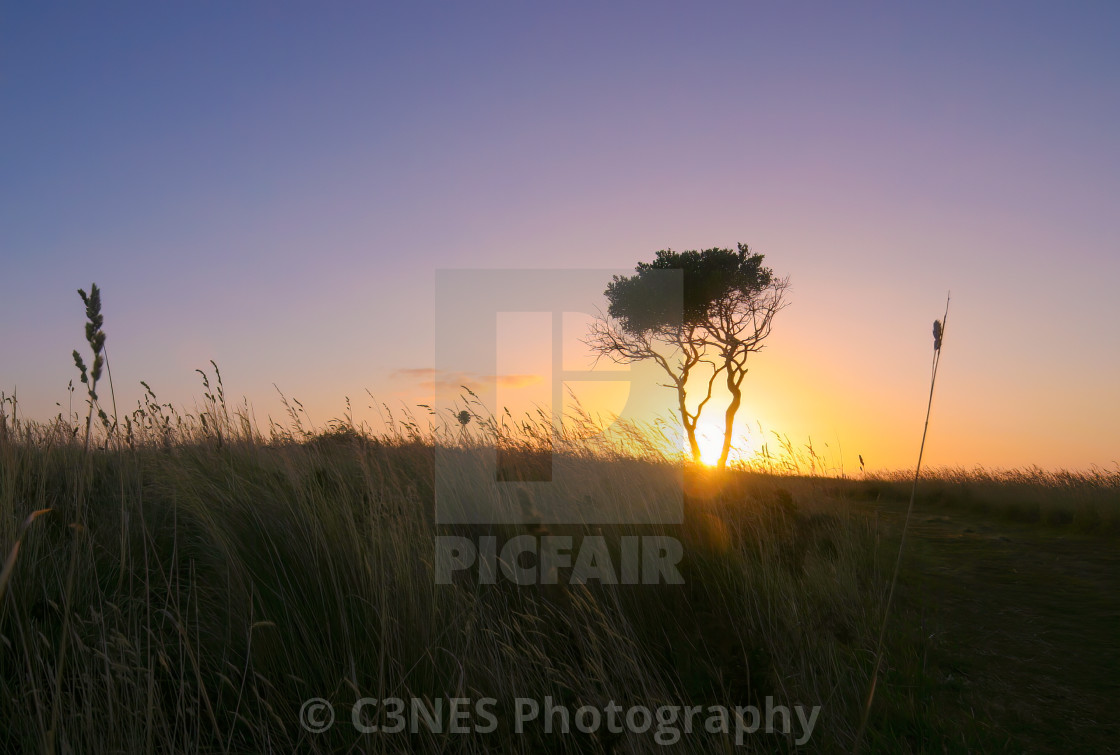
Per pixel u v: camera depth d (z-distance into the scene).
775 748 2.88
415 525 4.06
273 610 3.38
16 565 3.25
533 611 3.53
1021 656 3.70
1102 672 3.52
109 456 5.08
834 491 7.79
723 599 3.81
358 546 3.59
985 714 3.12
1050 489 7.94
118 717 2.62
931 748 2.84
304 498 4.16
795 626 3.67
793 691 3.21
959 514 7.97
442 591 3.51
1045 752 2.83
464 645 3.22
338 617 3.34
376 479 4.75
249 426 6.17
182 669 2.74
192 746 2.68
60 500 4.19
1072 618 4.20
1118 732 2.97
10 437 4.71
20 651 2.95
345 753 2.75
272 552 3.73
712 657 3.35
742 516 4.89
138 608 3.28
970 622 4.13
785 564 4.38
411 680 3.05
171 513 4.29
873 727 2.99
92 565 3.46
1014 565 5.29
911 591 4.61
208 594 3.57
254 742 2.75
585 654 3.20
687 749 2.81
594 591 3.72
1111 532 6.35
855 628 3.88
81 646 2.79
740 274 21.86
